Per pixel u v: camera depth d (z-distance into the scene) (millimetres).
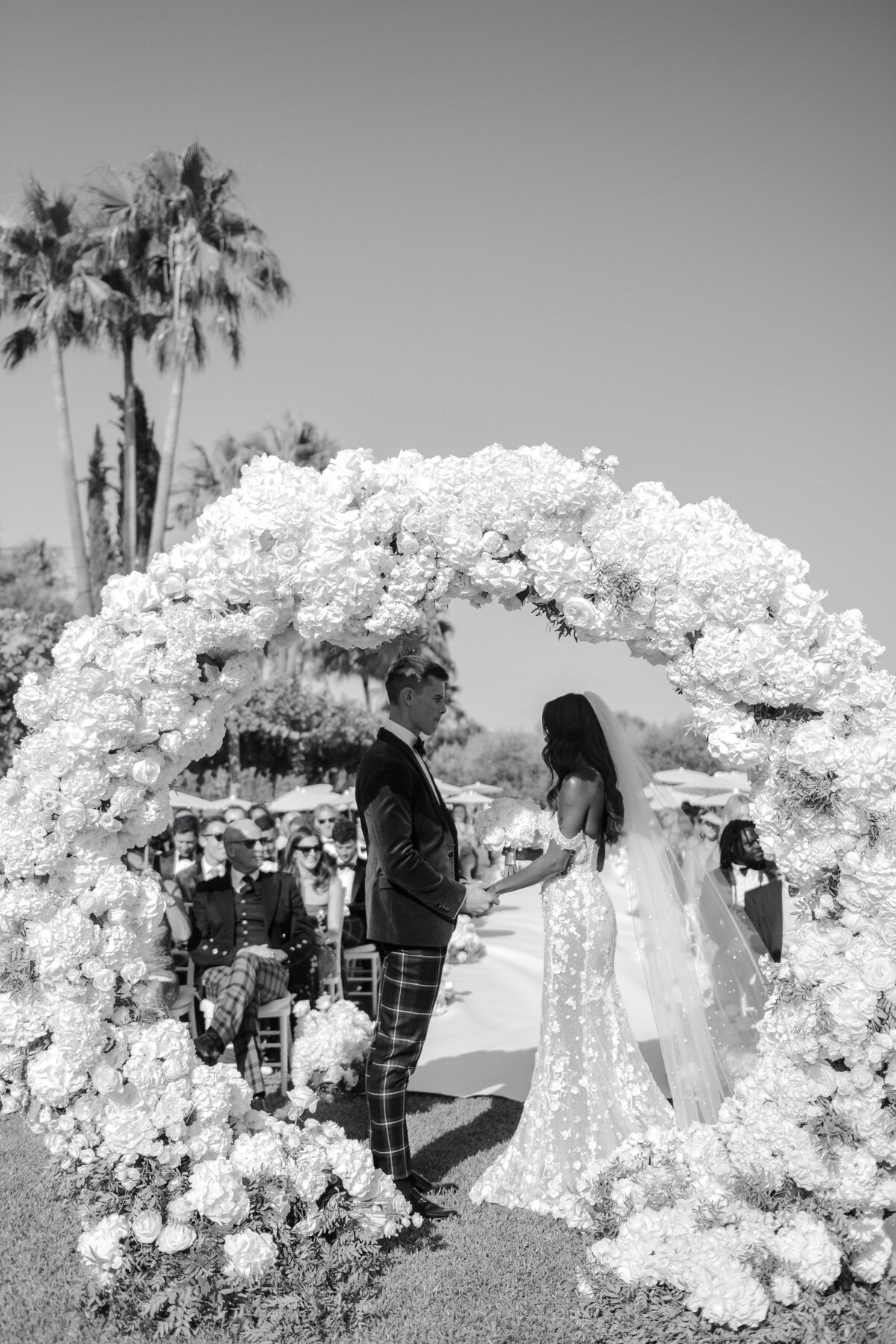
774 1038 3584
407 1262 3666
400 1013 4164
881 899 3422
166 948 6363
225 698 3811
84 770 3562
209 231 26172
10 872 3541
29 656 22484
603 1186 3676
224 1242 3293
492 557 3770
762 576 3652
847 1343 2959
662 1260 3184
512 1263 3654
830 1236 3197
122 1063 3471
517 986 9328
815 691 3633
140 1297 3270
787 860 3594
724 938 4785
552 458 3822
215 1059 5434
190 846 9266
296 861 7504
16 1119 5328
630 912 4695
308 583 3611
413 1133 5090
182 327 25578
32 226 25609
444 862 4258
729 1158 3461
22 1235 3912
